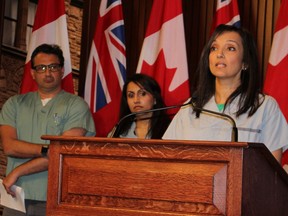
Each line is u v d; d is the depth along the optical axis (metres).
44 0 4.90
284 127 2.59
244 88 2.59
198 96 2.66
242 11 4.57
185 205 1.89
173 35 4.50
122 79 4.65
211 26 4.56
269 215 2.04
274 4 4.50
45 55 3.82
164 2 4.61
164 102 3.97
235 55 2.55
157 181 1.93
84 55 5.11
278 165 2.02
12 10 10.91
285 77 4.06
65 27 4.81
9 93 10.45
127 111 3.80
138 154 1.96
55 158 2.08
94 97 4.70
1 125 3.80
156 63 4.52
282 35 4.12
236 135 2.18
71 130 3.68
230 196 1.83
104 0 4.80
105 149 2.01
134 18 5.00
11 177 3.44
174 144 1.91
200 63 2.68
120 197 1.97
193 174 1.89
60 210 2.04
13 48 10.53
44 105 3.79
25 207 3.57
